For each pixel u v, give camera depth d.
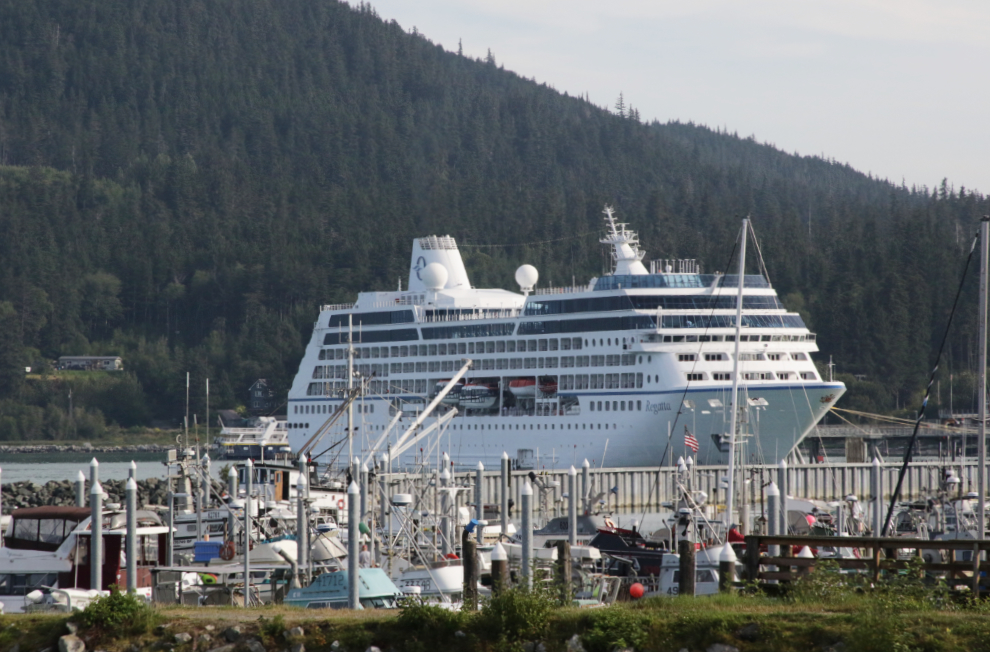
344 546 193.62
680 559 137.00
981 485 197.12
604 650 110.56
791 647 106.69
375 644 115.12
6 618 123.12
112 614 119.56
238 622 119.56
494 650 112.94
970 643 103.69
